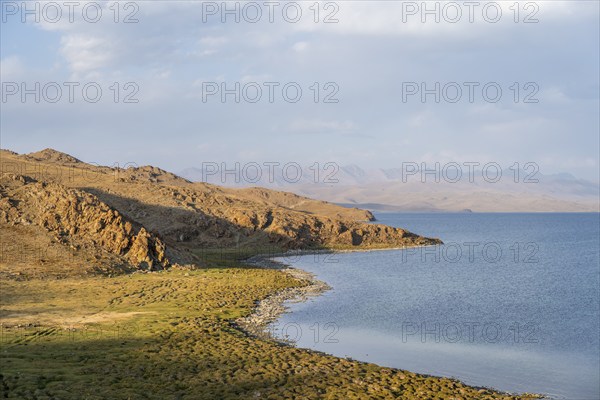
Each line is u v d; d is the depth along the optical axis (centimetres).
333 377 4022
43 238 9281
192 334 5191
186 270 9481
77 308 6325
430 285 10031
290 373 4081
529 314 7162
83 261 8881
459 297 8638
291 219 17400
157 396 3497
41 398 3328
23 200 10200
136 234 9950
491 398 3706
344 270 11950
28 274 8050
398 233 19225
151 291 7456
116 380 3797
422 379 4081
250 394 3606
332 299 7888
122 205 16162
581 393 3959
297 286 8869
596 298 8694
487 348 5234
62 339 4916
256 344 4938
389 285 9831
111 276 8531
